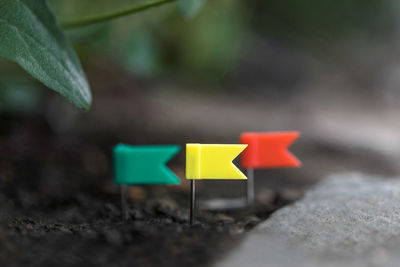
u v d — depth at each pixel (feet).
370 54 2.24
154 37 1.15
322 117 1.36
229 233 0.51
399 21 2.49
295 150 0.99
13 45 0.54
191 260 0.47
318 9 2.31
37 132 0.95
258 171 0.87
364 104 1.61
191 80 1.55
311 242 0.50
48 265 0.46
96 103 1.16
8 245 0.47
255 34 2.13
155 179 0.58
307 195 0.68
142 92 1.32
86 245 0.48
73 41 0.92
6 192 0.70
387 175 0.86
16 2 0.55
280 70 1.83
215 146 0.56
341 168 0.89
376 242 0.50
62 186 0.76
